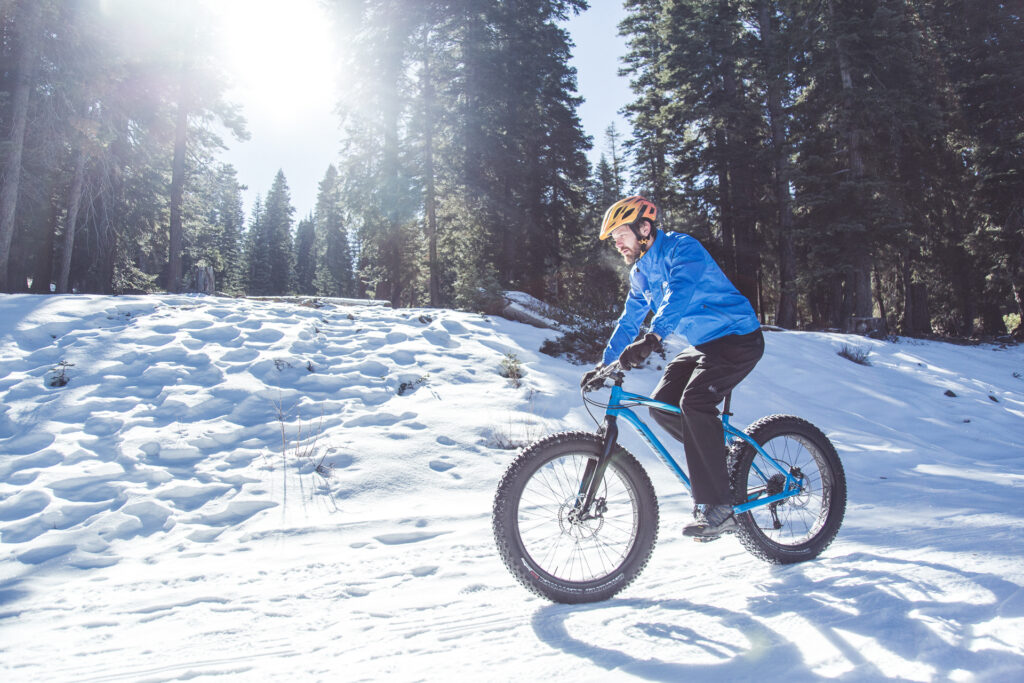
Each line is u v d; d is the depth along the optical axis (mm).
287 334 8195
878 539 3113
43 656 2139
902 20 20078
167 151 23438
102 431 5203
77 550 3428
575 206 28828
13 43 17562
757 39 25031
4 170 17094
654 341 2500
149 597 2721
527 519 3105
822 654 1792
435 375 7543
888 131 20359
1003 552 2703
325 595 2666
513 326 10930
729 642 1927
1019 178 21625
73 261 22906
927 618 1988
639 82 31141
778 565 2760
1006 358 18094
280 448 5145
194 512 4008
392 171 24594
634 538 2537
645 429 2715
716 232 26000
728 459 2818
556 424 6250
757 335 2686
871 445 7012
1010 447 8047
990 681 1560
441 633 2158
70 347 6973
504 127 25312
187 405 5816
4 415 5367
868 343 16328
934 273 25562
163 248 27453
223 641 2203
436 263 24953
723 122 23984
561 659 1875
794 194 22859
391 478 4672
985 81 22953
